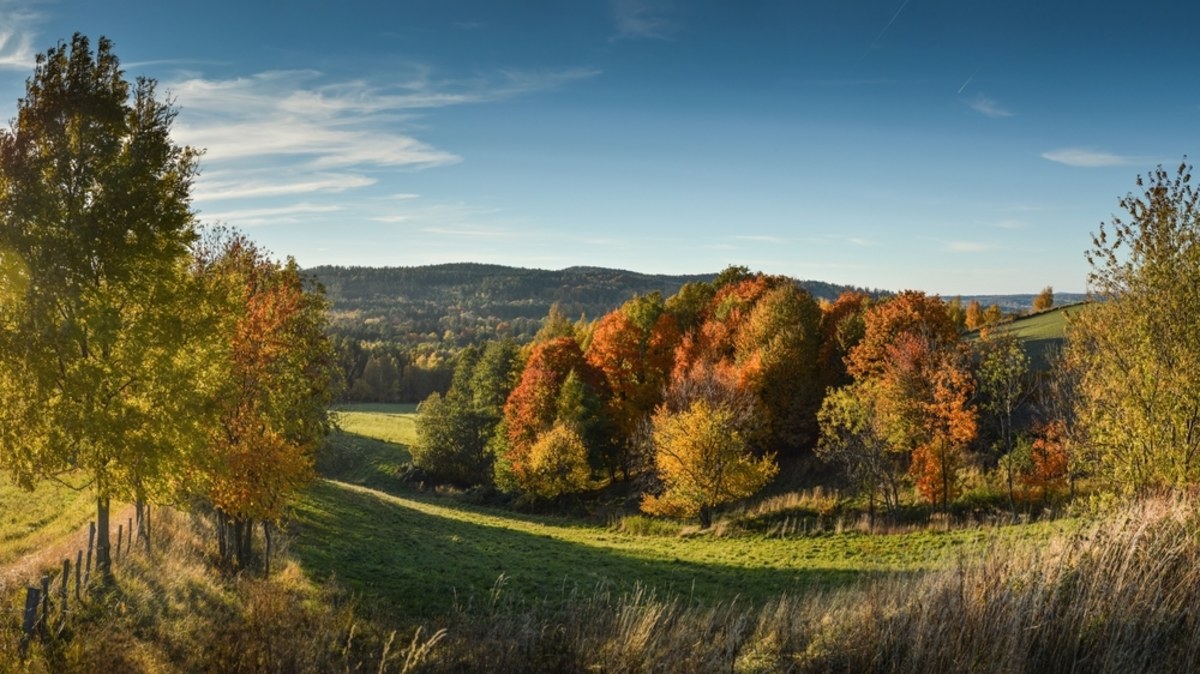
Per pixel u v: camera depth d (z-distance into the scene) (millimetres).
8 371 14852
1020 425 45031
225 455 18891
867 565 30688
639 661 10047
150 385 16234
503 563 31438
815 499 45531
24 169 14703
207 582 18703
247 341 20328
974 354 46719
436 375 141875
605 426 58188
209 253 23938
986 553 10641
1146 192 16234
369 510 41438
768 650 10188
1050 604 8648
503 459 61531
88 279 15516
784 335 54500
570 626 12125
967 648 8508
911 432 39938
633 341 59875
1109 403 17172
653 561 34844
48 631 12719
